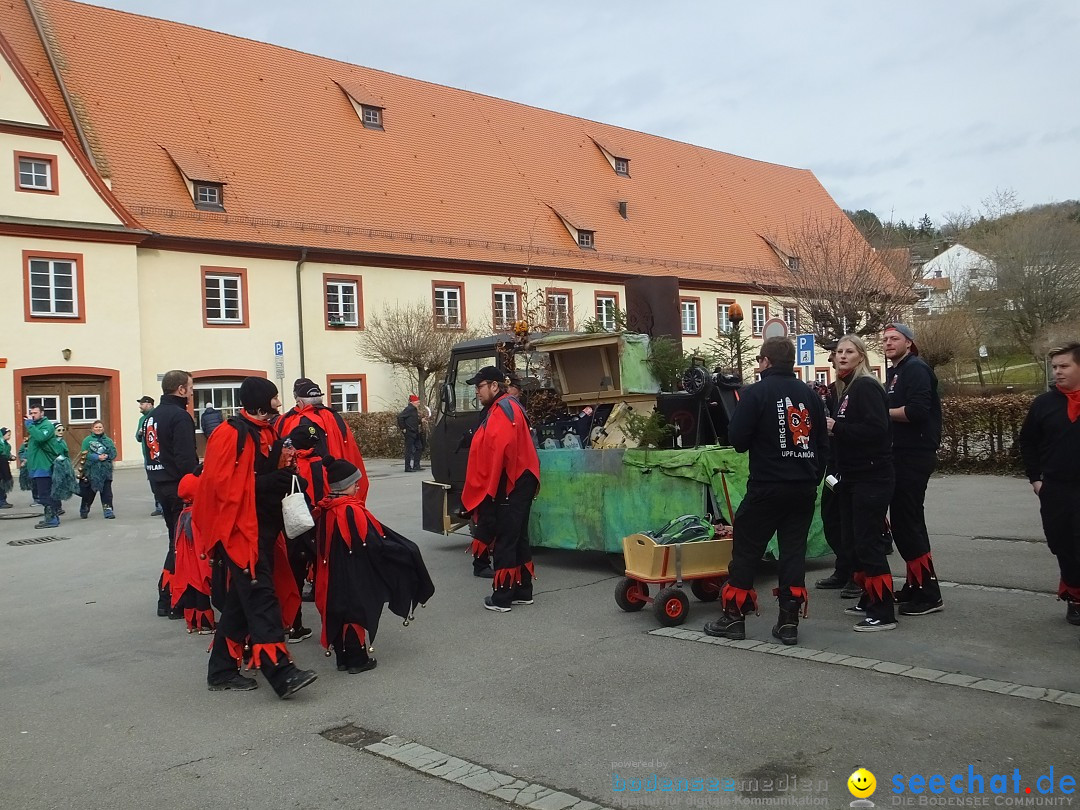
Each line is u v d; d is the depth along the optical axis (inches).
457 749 177.2
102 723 201.3
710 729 179.8
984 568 315.9
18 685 232.4
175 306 1066.1
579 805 150.5
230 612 218.5
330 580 228.2
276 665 208.5
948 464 630.5
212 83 1254.3
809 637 242.5
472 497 291.9
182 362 1067.3
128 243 1016.9
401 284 1261.1
